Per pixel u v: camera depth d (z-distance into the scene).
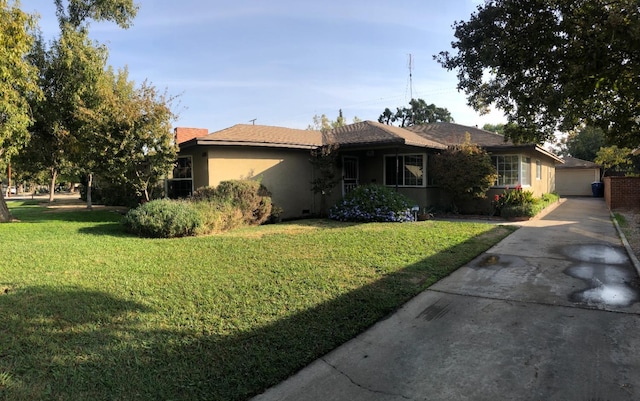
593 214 14.85
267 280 5.68
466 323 4.23
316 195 15.83
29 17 10.75
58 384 2.98
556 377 3.07
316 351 3.57
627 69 4.87
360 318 4.34
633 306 4.61
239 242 8.64
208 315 4.36
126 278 5.73
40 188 64.19
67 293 5.03
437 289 5.44
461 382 3.04
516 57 5.46
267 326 4.09
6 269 6.22
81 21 15.85
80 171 19.81
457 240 8.80
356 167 16.80
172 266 6.46
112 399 2.80
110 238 9.24
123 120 12.37
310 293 5.12
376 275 5.96
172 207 9.77
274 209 13.02
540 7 5.09
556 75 5.36
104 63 15.33
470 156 14.02
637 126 6.20
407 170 15.52
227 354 3.49
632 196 17.06
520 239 9.18
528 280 5.79
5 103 10.51
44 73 14.04
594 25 4.67
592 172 29.86
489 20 5.50
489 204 15.14
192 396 2.86
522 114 6.25
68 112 14.46
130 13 16.31
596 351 3.49
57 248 7.90
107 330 3.95
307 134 17.22
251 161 13.80
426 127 19.38
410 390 2.95
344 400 2.84
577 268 6.42
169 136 12.88
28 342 3.65
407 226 11.20
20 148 12.88
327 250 7.74
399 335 3.96
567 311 4.50
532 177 17.64
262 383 3.05
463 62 6.09
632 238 8.98
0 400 2.74
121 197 21.48
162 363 3.32
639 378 3.03
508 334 3.91
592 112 6.26
